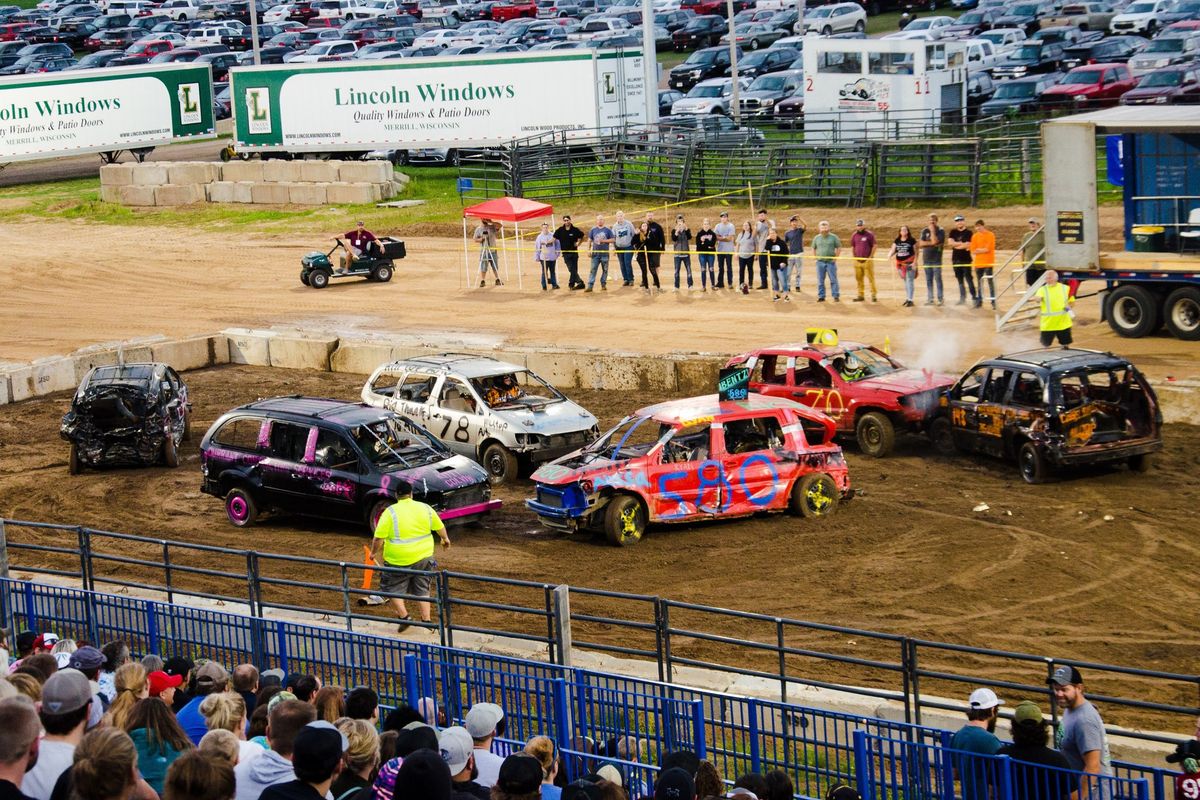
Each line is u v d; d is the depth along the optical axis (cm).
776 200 5334
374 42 9256
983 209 4919
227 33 9656
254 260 5103
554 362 3384
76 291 4781
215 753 834
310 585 1795
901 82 5384
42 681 1169
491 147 6106
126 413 2841
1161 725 1569
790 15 8119
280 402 2555
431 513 1953
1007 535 2203
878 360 2831
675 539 2291
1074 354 2498
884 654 1798
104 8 10762
